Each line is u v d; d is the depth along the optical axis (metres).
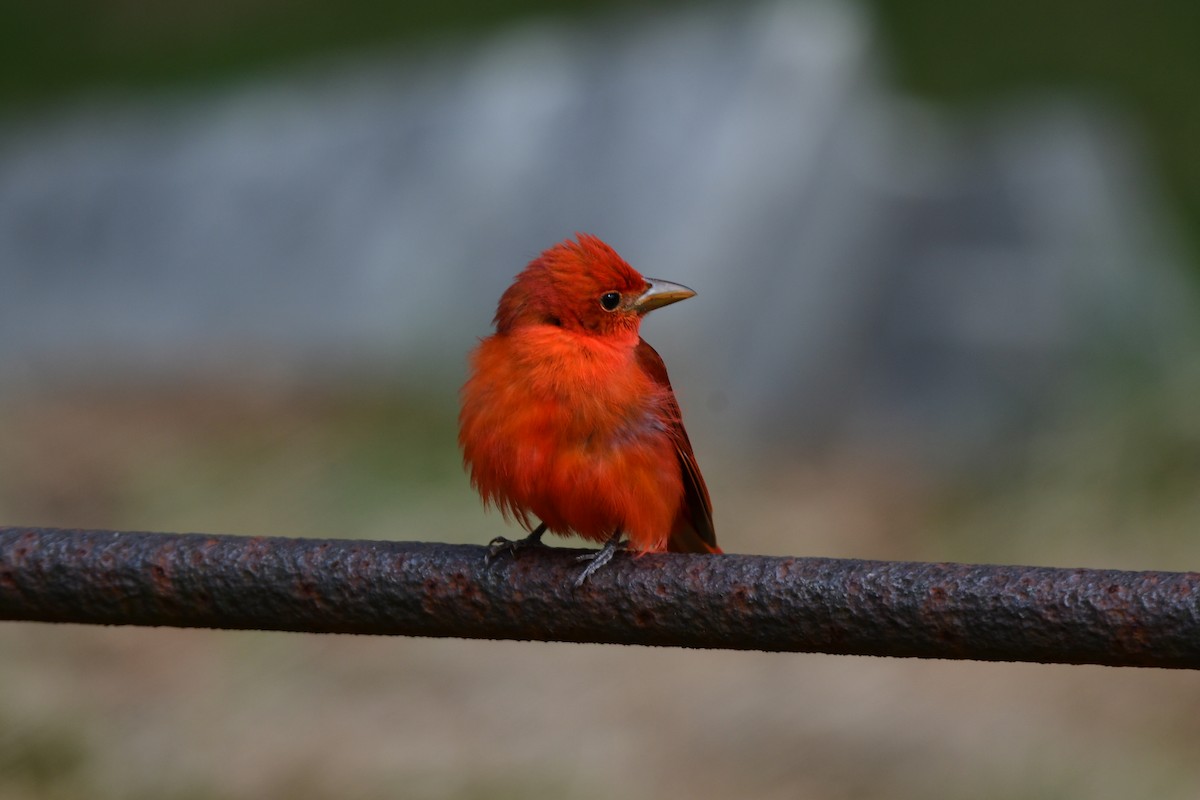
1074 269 14.69
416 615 4.16
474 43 17.64
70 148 17.34
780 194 14.43
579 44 16.41
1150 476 11.69
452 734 9.19
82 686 9.52
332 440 12.74
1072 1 21.84
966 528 12.02
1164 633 3.62
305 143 16.23
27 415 13.73
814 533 12.03
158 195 16.16
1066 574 3.74
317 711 9.42
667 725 9.34
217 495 12.12
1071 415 12.95
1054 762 8.98
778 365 14.02
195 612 4.15
